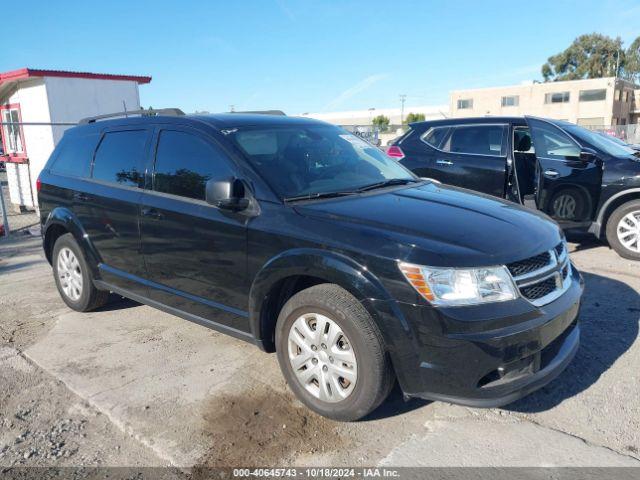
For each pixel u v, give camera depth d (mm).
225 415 3193
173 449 2883
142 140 4270
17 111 14164
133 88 14531
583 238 7547
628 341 4047
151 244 4016
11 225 11594
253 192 3387
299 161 3744
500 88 55344
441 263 2666
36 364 3971
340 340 2969
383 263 2746
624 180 6191
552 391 3377
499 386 2721
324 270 2908
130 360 3977
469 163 7082
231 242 3412
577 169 6367
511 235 2977
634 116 59312
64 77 13172
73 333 4547
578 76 66000
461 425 3035
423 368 2711
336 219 3055
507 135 6855
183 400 3377
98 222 4484
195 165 3797
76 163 4906
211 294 3650
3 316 5047
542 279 2910
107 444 2951
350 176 3852
